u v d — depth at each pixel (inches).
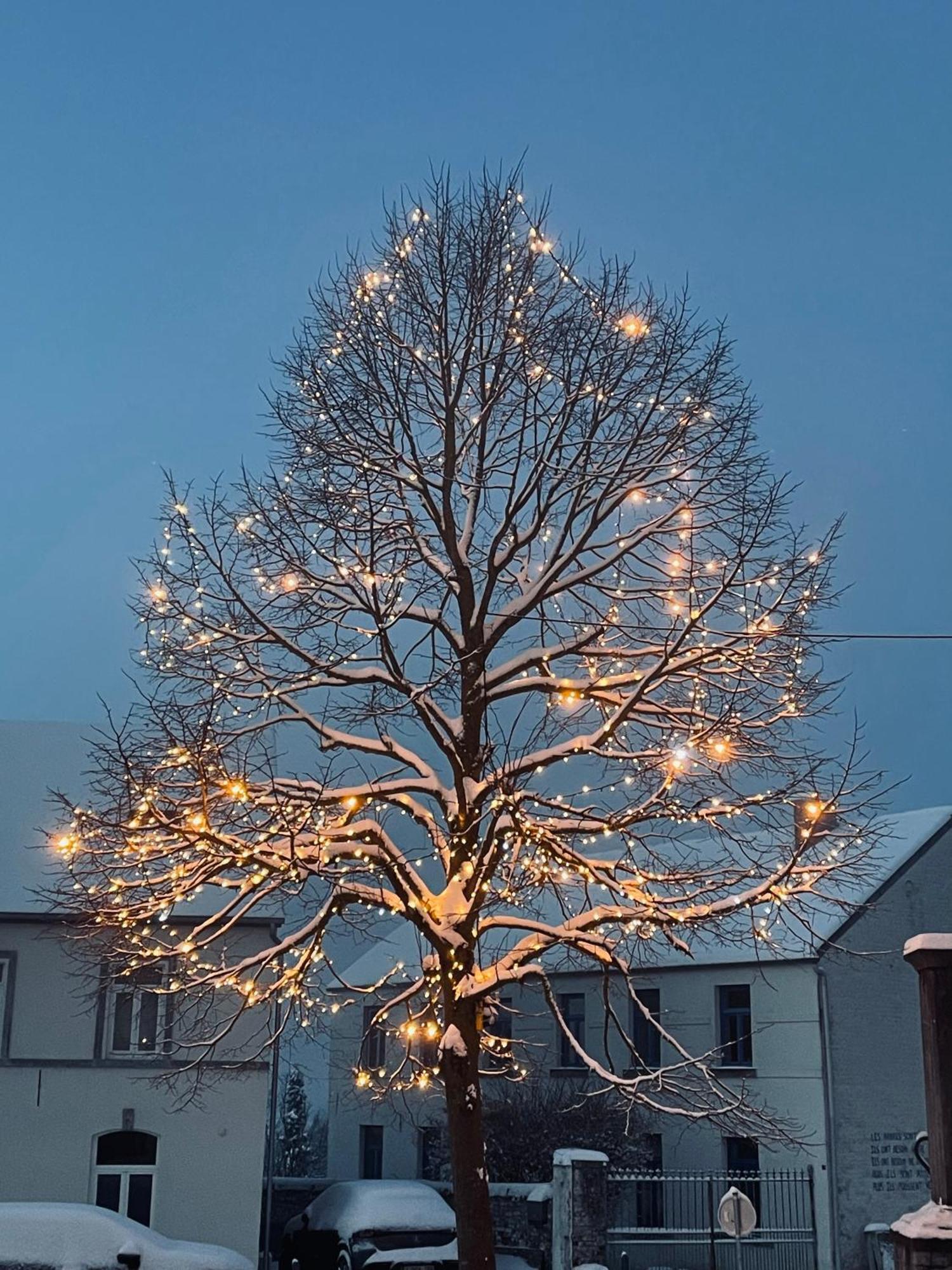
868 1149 1075.9
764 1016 1136.2
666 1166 1169.4
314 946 605.0
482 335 689.0
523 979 620.7
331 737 636.1
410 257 716.7
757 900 601.3
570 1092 1199.6
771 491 702.5
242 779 568.7
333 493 682.8
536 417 691.4
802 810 734.5
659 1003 1226.6
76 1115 866.1
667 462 692.7
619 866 626.5
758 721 640.4
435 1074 688.4
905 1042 1120.8
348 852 593.0
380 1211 889.5
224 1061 880.3
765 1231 1055.0
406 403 690.8
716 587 653.9
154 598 645.3
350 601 666.2
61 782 994.7
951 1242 353.4
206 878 589.0
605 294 718.5
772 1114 994.7
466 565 670.5
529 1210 983.6
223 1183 866.8
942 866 1173.1
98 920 608.4
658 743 665.0
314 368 714.2
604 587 692.7
